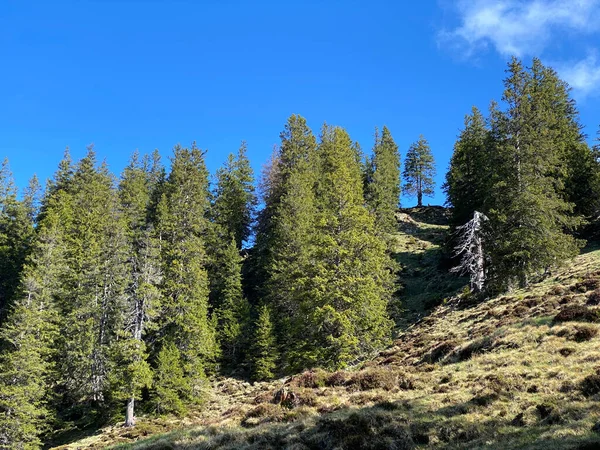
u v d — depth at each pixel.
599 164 43.19
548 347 17.58
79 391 34.94
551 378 14.71
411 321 40.88
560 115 46.84
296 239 45.41
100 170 62.34
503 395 14.60
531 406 13.12
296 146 64.50
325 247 31.95
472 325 26.64
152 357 39.34
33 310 35.09
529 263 31.64
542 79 46.78
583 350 16.25
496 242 33.38
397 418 14.48
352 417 14.77
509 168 35.19
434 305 42.50
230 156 65.62
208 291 44.50
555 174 39.97
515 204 32.81
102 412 35.62
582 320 19.17
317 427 15.04
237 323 45.12
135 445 18.58
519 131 36.31
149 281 38.50
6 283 47.44
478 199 45.00
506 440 11.55
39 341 33.88
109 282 38.75
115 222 46.22
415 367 21.84
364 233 33.03
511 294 31.19
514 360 17.47
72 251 43.53
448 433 12.97
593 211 42.69
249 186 66.44
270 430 16.09
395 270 46.19
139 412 35.53
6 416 30.48
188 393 35.81
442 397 15.82
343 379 21.16
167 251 43.50
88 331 36.44
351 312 29.58
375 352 31.80
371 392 18.70
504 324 22.80
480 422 13.09
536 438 11.03
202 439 16.72
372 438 13.45
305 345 30.66
